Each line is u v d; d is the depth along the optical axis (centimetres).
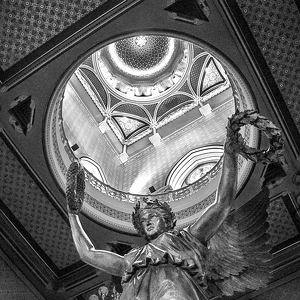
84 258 353
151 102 1827
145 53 1847
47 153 1075
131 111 1833
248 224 360
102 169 1600
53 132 1104
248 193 1106
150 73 1853
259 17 923
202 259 334
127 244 1193
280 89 987
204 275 326
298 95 988
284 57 955
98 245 1191
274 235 1122
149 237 349
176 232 344
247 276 353
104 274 1146
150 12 929
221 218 338
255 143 1048
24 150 1063
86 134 1664
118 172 1708
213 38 962
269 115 1020
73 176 370
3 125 1027
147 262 319
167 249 328
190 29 958
